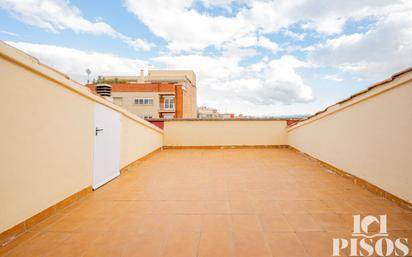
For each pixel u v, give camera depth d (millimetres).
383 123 3188
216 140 9023
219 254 1848
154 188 3736
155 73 44688
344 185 3773
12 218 2105
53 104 2697
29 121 2314
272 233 2180
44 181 2537
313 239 2059
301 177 4332
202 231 2244
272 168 5176
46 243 2035
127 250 1927
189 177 4453
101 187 3820
